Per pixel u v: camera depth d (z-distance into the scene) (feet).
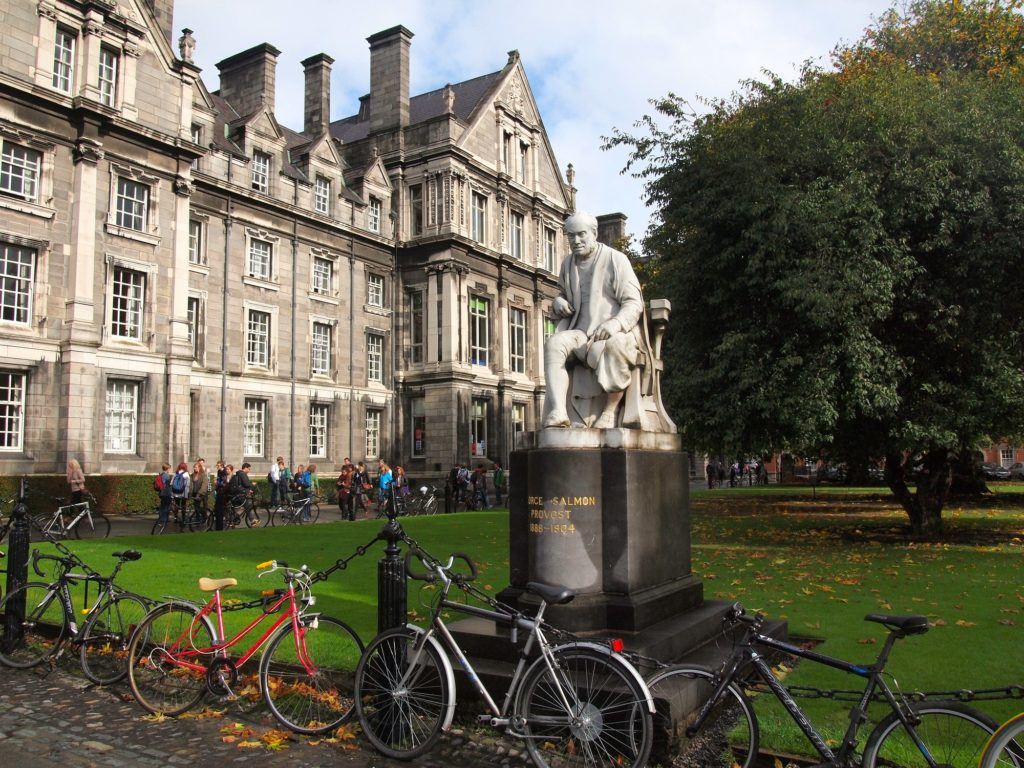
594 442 21.36
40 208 81.35
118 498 82.64
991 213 45.01
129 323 89.35
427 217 131.95
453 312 128.57
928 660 22.07
